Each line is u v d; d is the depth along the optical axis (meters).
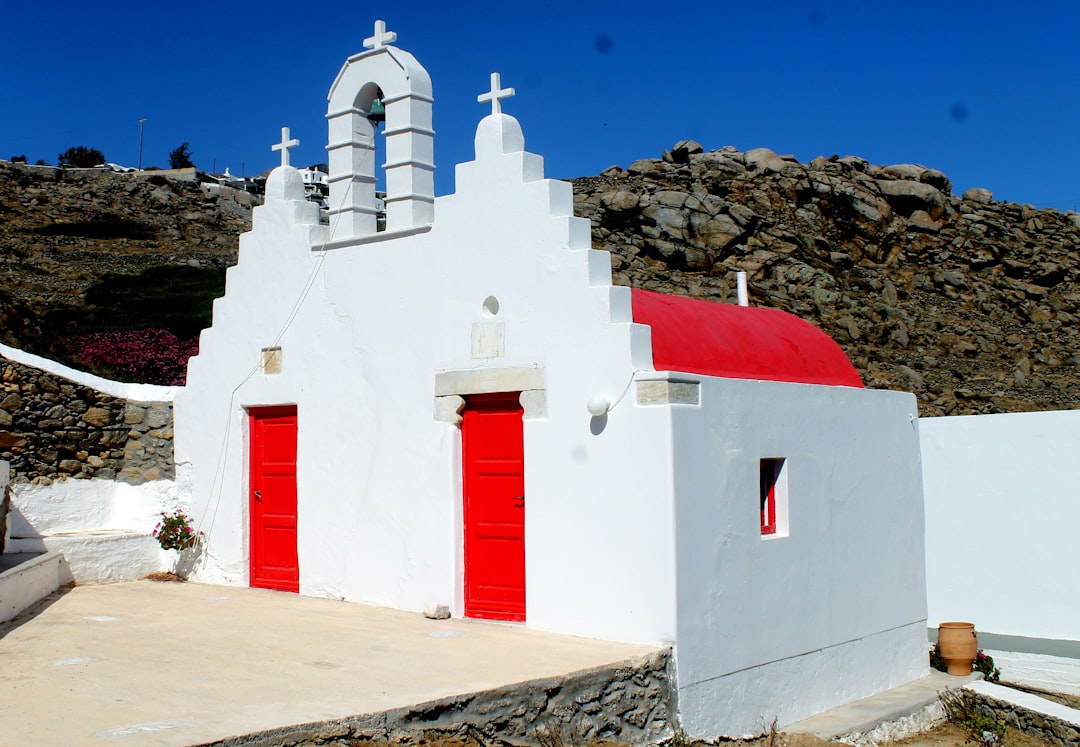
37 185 56.44
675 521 8.02
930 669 11.66
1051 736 9.88
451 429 9.59
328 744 5.70
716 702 8.33
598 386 8.52
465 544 9.55
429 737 6.17
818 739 8.82
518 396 9.29
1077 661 11.20
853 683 10.21
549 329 8.90
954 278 37.28
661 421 8.10
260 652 7.80
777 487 9.50
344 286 10.66
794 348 10.89
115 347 26.70
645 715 7.63
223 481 11.75
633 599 8.20
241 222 58.25
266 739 5.50
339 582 10.50
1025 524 12.66
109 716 5.83
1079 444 12.27
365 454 10.34
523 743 6.69
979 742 9.88
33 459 12.05
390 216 10.35
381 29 10.59
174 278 39.75
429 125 10.51
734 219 35.00
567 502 8.66
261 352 11.46
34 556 10.81
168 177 61.00
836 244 37.91
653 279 31.75
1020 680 11.59
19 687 6.59
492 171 9.42
